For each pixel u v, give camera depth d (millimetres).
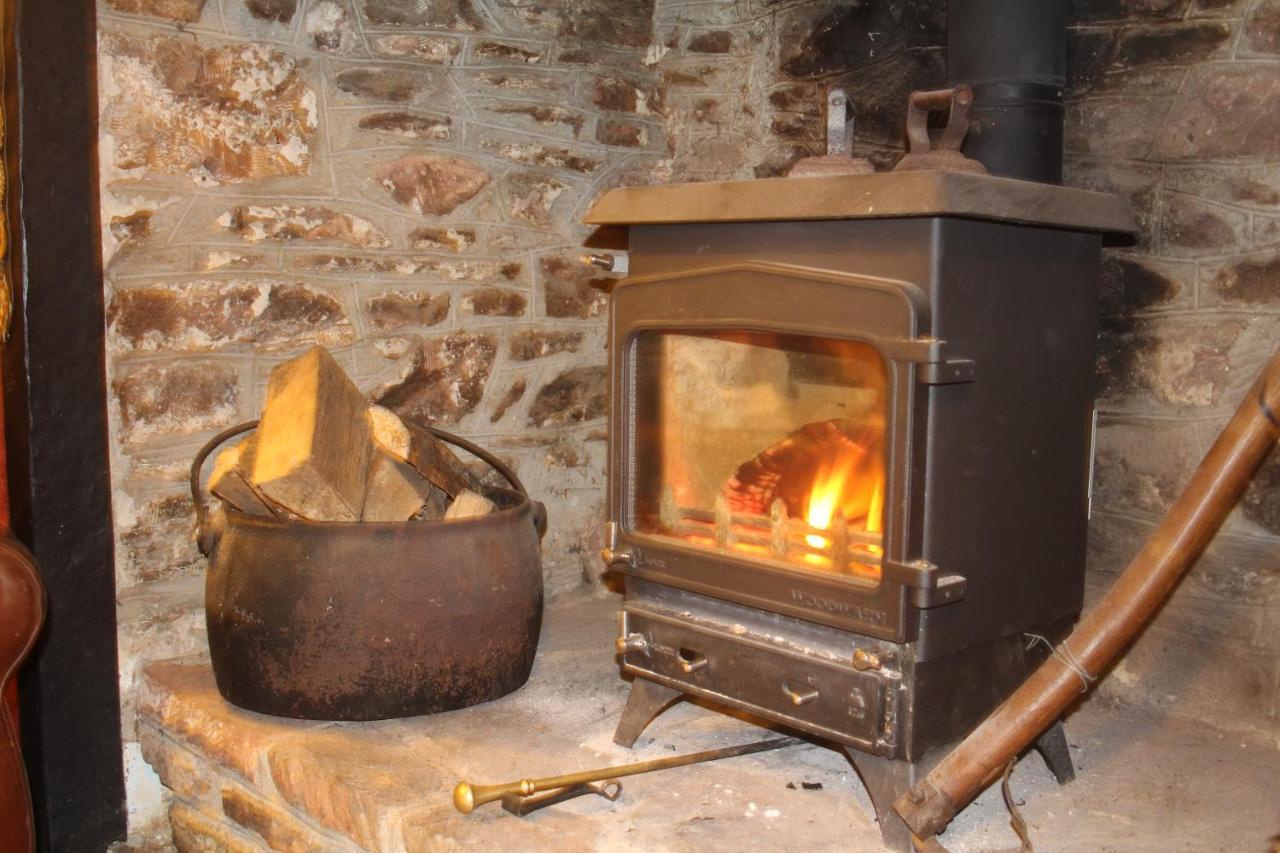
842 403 1462
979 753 1350
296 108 2082
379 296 2217
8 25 1791
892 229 1320
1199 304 1753
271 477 1722
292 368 1931
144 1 1902
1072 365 1524
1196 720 1803
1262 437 1298
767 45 2328
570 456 2531
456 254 2307
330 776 1614
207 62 1977
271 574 1771
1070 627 1617
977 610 1410
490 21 2289
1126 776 1621
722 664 1530
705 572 1531
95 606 1949
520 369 2428
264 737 1752
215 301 2033
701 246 1522
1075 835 1451
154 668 2016
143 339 1969
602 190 2494
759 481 1518
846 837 1431
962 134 1436
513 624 1884
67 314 1867
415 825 1479
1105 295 1860
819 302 1361
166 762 1946
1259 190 1674
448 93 2260
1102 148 1841
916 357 1276
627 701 1745
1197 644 1798
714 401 1588
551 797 1504
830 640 1429
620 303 1598
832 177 1367
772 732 1766
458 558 1812
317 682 1774
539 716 1833
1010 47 1744
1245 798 1549
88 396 1904
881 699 1362
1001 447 1417
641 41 2504
